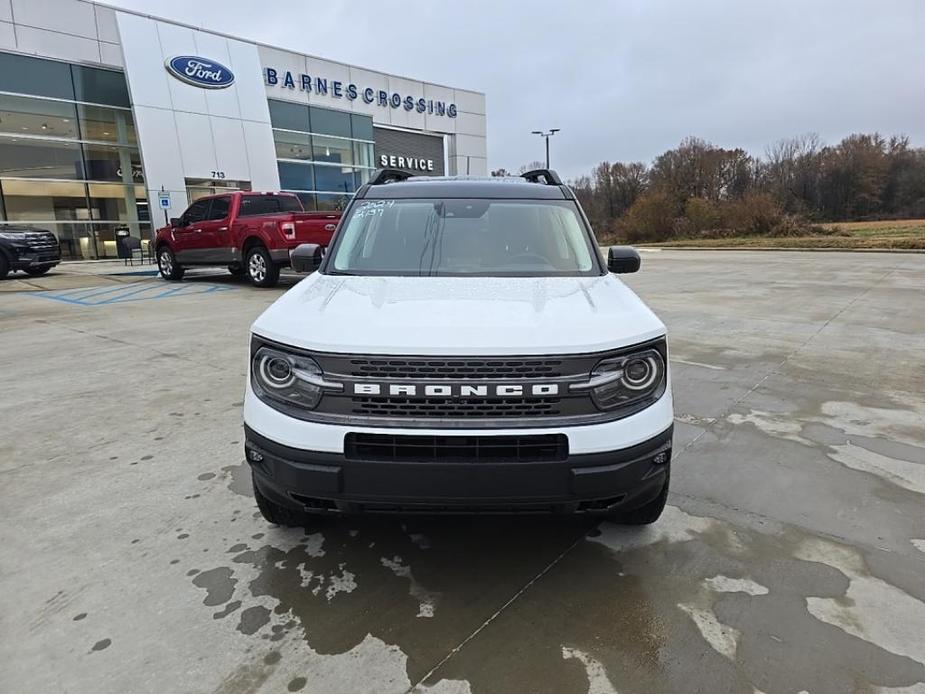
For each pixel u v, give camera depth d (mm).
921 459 3596
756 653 2025
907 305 9445
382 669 1966
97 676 1924
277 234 10977
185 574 2492
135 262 19078
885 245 24109
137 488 3254
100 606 2275
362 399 2176
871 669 1944
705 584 2414
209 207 12375
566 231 3461
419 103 30188
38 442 3896
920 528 2816
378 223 3488
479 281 2928
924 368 5691
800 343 6824
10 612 2234
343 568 2551
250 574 2498
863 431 4059
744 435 3996
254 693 1859
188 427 4168
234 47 21250
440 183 3875
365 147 27531
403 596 2363
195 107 20109
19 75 17812
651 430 2260
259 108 22000
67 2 18531
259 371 2365
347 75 26594
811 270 15805
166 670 1953
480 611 2271
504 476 2121
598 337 2230
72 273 15758
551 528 2863
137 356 6270
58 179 18891
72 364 5938
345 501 2205
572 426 2148
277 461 2244
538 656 2025
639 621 2199
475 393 2137
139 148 18875
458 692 1868
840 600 2297
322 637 2121
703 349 6551
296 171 24891
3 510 3002
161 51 19297
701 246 30344
